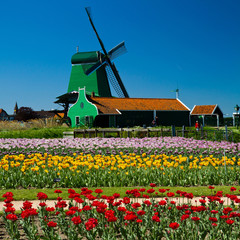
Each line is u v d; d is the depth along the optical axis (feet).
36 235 17.98
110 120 166.91
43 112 375.86
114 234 18.11
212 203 21.16
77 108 171.32
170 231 17.24
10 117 412.36
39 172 36.88
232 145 61.41
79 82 212.84
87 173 34.37
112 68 219.61
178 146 60.39
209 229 17.97
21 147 60.29
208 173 36.68
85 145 62.44
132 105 177.17
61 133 100.53
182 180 34.68
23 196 29.66
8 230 18.57
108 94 215.10
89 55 211.41
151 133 84.28
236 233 17.57
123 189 32.48
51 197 29.09
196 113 202.08
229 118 203.72
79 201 18.08
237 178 37.11
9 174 36.78
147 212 19.88
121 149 58.44
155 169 38.34
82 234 18.60
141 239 17.78
